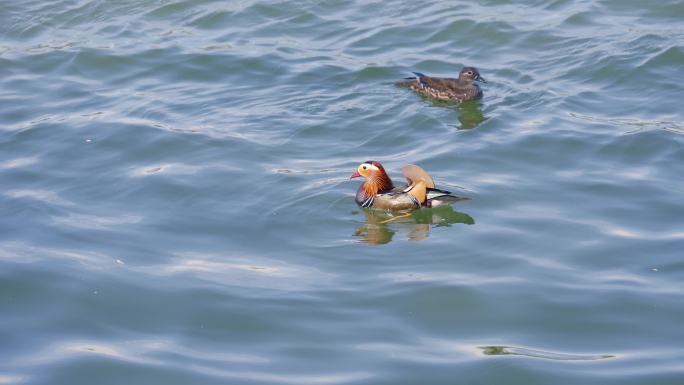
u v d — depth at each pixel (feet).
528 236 51.98
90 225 54.80
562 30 84.64
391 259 50.16
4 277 48.62
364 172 56.29
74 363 41.47
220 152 64.34
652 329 43.19
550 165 61.00
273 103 73.05
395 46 84.07
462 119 69.31
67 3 93.76
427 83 73.46
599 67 76.59
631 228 52.65
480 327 43.75
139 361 41.55
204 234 53.52
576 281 47.39
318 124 68.85
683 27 82.89
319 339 42.96
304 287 47.44
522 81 76.13
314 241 52.49
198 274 48.96
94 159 64.23
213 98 74.49
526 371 40.06
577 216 54.13
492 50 82.58
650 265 48.70
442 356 41.39
